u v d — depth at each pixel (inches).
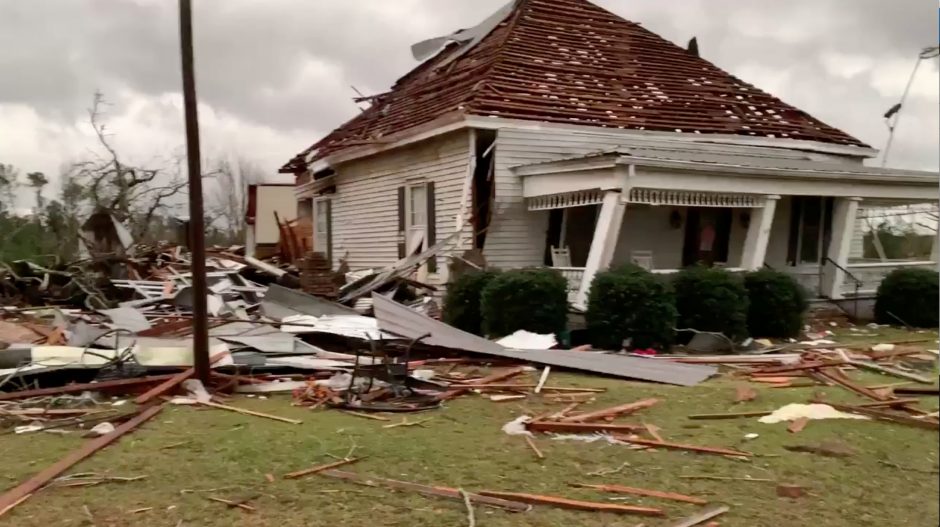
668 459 231.6
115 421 282.2
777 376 377.4
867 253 868.0
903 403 296.7
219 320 485.1
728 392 336.2
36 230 909.8
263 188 1262.3
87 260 688.4
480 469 219.6
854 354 440.1
